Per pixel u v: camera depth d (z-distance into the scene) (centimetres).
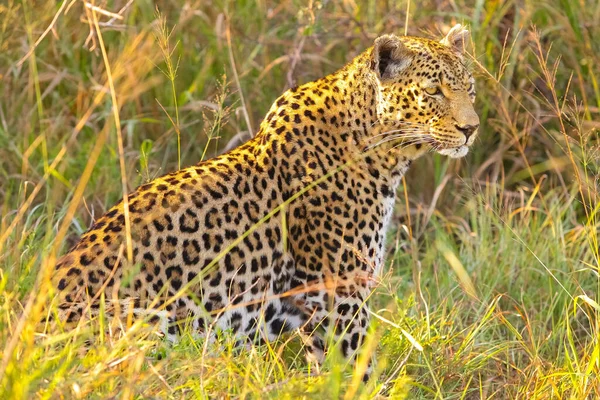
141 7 1467
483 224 1305
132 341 761
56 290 860
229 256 926
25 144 1341
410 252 1316
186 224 911
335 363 824
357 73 992
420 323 1040
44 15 1411
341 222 974
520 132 1447
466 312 1174
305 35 1426
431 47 997
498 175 1460
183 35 1488
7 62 1430
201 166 949
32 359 724
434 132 987
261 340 985
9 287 882
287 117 983
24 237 966
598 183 1235
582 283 1234
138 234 894
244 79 1459
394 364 951
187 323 900
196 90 1449
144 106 1459
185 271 905
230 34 1455
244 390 759
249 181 952
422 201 1422
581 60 1457
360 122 988
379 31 1482
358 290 980
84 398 722
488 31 1441
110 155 1349
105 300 862
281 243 960
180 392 786
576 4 1474
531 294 1221
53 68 1391
